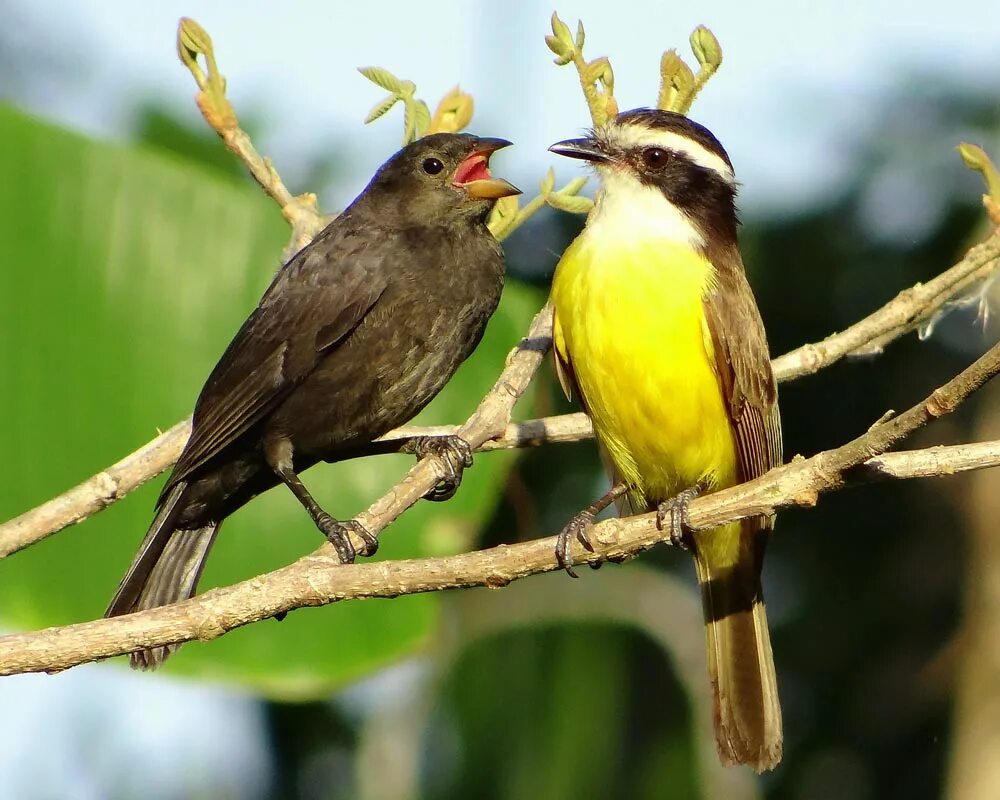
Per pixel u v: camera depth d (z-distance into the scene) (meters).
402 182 11.67
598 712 13.62
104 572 11.40
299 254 11.52
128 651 8.36
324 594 8.52
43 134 11.54
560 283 11.20
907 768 15.70
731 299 10.96
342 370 11.34
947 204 15.90
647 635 14.05
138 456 10.35
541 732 13.60
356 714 14.87
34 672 8.29
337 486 12.30
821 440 15.99
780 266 15.88
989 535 15.59
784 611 16.17
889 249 15.88
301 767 14.76
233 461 11.34
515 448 11.37
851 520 16.14
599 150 11.32
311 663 11.32
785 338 15.86
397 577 8.60
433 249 11.48
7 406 11.33
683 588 14.75
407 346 11.43
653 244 10.99
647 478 11.39
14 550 10.00
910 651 15.88
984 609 15.56
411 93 11.82
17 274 11.39
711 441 11.08
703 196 11.28
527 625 13.79
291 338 11.26
